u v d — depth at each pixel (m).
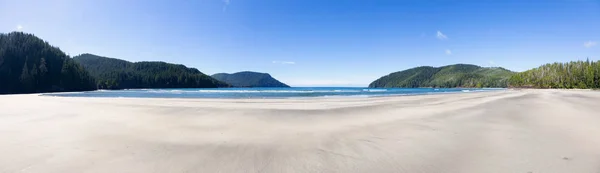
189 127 8.41
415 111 12.88
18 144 6.01
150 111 12.41
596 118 10.39
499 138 6.74
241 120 9.84
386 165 4.71
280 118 10.29
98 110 12.99
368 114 11.58
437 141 6.44
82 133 7.36
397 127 8.39
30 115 11.28
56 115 11.23
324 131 7.73
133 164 4.71
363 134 7.28
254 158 5.09
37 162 4.77
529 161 4.84
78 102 19.41
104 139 6.61
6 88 77.19
